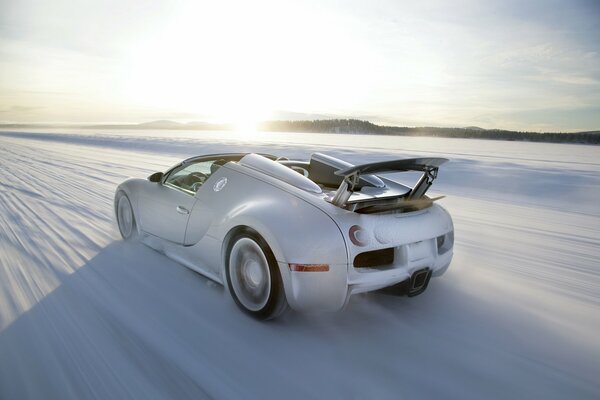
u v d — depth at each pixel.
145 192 3.52
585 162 16.16
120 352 2.01
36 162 12.88
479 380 1.87
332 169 3.21
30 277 3.01
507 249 4.18
